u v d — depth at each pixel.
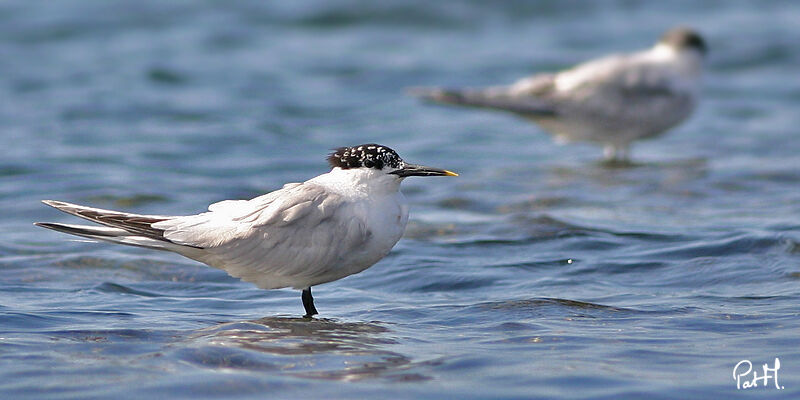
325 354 7.99
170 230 9.22
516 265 11.22
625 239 12.18
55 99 20.94
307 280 9.55
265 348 8.16
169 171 16.30
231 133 18.84
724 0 30.55
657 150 18.78
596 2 30.22
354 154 9.64
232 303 10.01
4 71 22.92
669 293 10.06
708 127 20.58
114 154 17.20
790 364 7.64
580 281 10.60
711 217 13.38
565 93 17.91
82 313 9.37
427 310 9.54
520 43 26.72
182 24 27.81
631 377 7.39
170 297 10.23
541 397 7.00
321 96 22.03
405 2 29.55
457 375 7.46
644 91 17.81
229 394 7.05
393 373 7.50
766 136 19.44
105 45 25.70
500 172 16.72
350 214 9.44
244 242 9.24
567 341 8.34
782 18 28.61
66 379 7.37
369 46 26.48
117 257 11.57
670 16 29.06
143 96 21.39
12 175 15.73
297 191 9.50
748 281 10.37
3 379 7.38
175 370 7.55
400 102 21.78
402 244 12.22
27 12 28.22
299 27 28.08
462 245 12.12
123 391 7.12
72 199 14.40
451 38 27.39
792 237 11.73
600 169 17.03
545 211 14.01
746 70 24.98
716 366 7.64
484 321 9.07
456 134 19.69
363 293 10.38
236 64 24.45
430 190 15.45
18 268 11.11
